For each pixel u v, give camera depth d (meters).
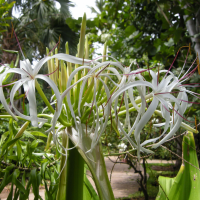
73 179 0.55
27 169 0.64
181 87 0.52
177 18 1.99
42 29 4.48
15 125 0.67
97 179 0.47
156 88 0.45
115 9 1.96
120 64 0.46
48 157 0.65
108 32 2.10
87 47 0.61
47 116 0.56
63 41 4.56
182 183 0.64
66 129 0.55
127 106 0.47
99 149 0.53
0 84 0.41
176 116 0.50
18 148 0.63
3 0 1.16
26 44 4.16
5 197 1.38
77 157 0.55
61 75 0.55
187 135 0.68
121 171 3.51
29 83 0.42
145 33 2.32
